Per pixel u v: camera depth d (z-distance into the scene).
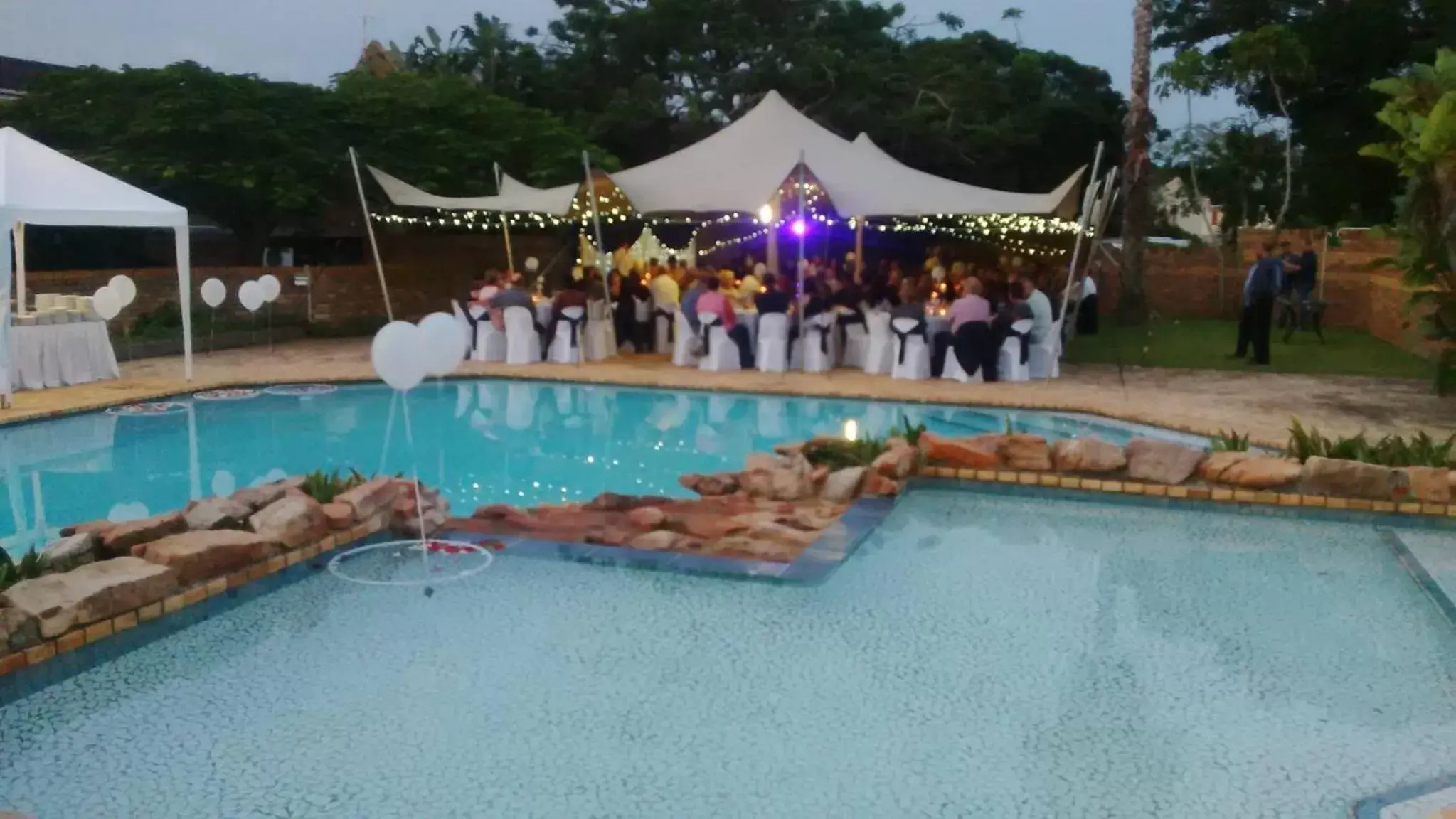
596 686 4.50
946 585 5.80
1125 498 7.50
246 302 14.28
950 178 31.17
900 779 3.76
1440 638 5.14
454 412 11.55
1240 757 3.95
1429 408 11.12
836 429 10.62
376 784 3.72
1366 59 26.08
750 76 29.73
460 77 25.66
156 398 11.77
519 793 3.67
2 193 10.20
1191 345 17.55
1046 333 13.36
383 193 19.45
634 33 30.41
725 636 5.05
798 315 14.04
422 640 4.99
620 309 15.79
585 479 8.62
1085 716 4.28
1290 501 7.17
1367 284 20.80
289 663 4.73
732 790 3.68
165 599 5.06
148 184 17.70
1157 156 28.23
